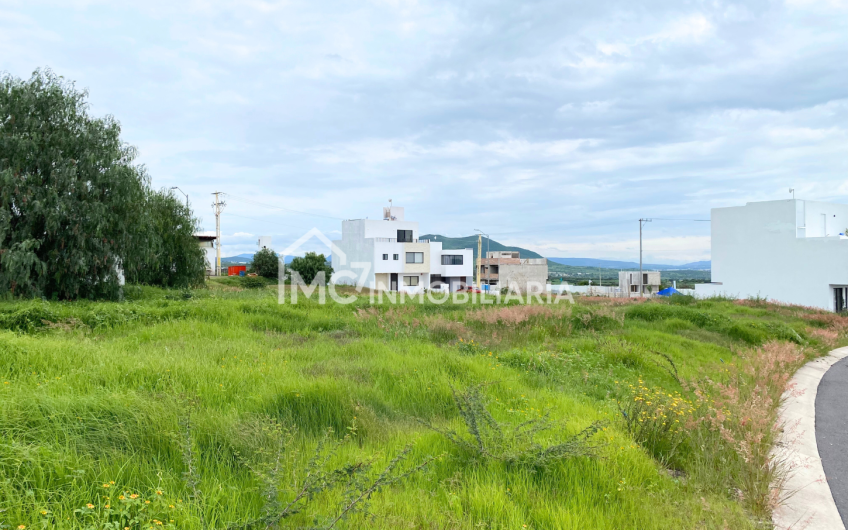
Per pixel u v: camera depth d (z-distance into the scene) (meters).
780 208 35.56
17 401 4.43
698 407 6.56
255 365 8.02
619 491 4.16
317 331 13.76
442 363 8.73
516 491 4.08
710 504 4.06
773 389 8.04
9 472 3.33
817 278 33.72
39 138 18.64
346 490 3.72
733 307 26.38
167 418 4.62
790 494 4.48
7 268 17.25
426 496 3.94
